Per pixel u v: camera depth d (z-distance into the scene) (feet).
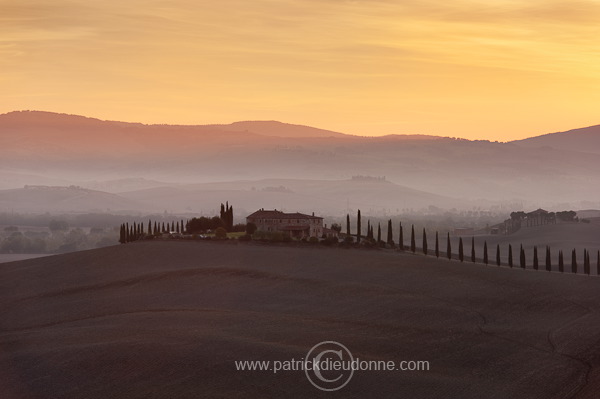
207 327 384.88
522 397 291.38
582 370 319.27
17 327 440.04
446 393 296.30
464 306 437.58
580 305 439.63
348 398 291.58
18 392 305.53
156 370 316.19
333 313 422.00
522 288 479.00
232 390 296.30
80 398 295.89
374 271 522.06
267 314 419.54
